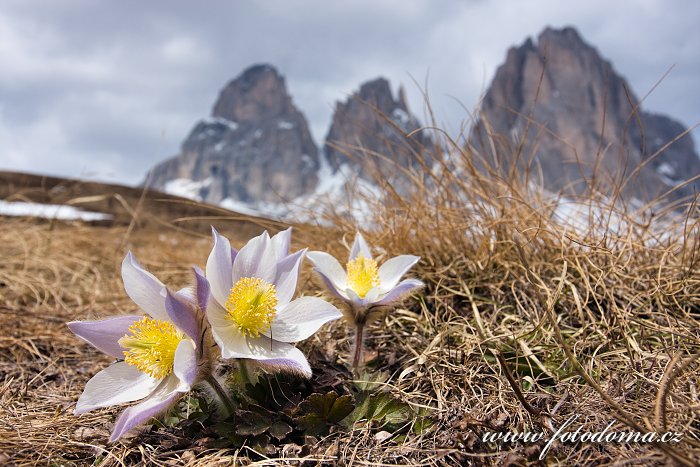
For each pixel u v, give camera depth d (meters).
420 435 0.17
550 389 0.19
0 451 0.17
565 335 0.22
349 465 0.16
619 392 0.18
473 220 0.29
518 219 0.28
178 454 0.17
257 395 0.18
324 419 0.17
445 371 0.21
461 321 0.25
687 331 0.21
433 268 0.28
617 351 0.21
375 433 0.18
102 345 0.17
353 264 0.20
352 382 0.20
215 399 0.18
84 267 0.42
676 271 0.25
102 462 0.17
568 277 0.26
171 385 0.16
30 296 0.35
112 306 0.33
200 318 0.16
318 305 0.18
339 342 0.25
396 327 0.25
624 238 0.27
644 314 0.24
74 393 0.22
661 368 0.19
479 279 0.27
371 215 0.33
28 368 0.24
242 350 0.16
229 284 0.17
